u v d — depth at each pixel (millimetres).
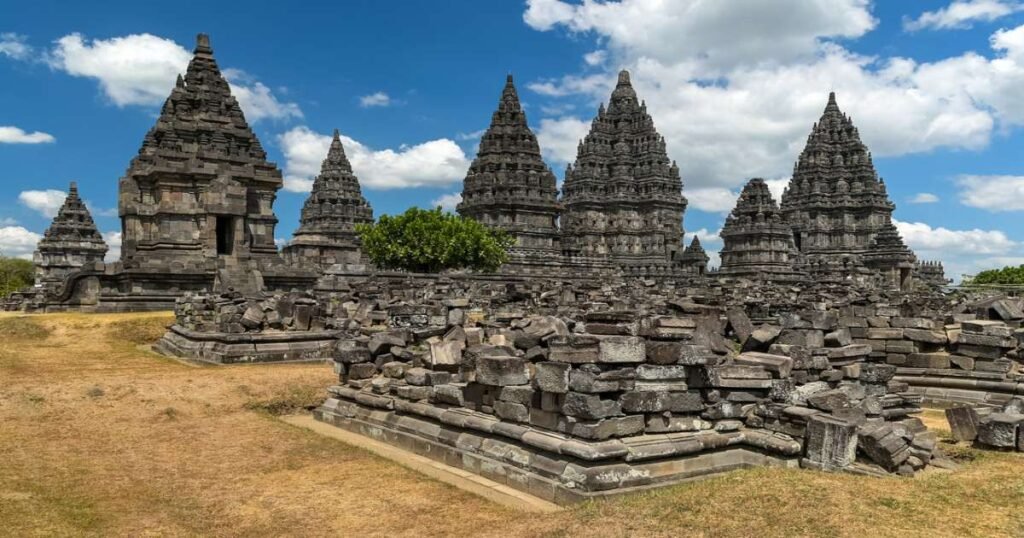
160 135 55156
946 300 46938
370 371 20469
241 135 56750
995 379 22703
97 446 16859
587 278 78250
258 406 21953
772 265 98188
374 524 11898
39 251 105000
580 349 13078
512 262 98375
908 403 18172
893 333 24688
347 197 126375
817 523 10633
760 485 12508
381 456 16594
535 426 14125
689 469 13914
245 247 52625
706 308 26734
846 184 123875
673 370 14078
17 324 39062
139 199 52781
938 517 10961
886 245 111438
